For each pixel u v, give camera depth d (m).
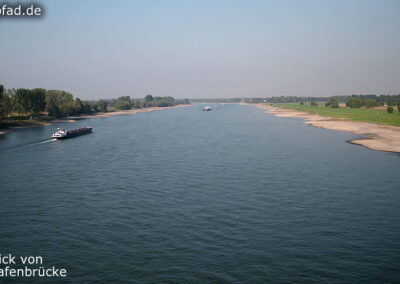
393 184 55.47
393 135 113.81
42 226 39.91
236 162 74.81
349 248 33.31
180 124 184.12
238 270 29.53
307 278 28.19
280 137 118.19
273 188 54.00
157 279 28.42
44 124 183.88
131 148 97.56
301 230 37.59
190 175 63.19
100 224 40.12
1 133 140.88
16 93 185.88
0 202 48.75
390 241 34.72
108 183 58.22
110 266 30.62
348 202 46.84
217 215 42.34
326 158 78.31
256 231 37.41
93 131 149.25
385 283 27.42
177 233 37.16
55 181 60.06
